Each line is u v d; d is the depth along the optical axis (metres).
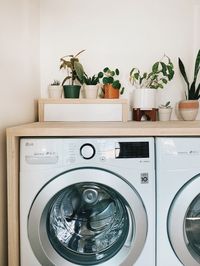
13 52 1.15
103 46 1.67
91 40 1.67
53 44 1.66
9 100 1.10
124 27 1.67
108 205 1.08
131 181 0.97
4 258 1.04
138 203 0.96
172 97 1.70
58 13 1.66
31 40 1.45
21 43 1.27
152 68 1.62
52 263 0.97
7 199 0.99
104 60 1.68
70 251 1.03
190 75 1.69
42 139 0.96
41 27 1.65
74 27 1.66
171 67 1.56
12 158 0.94
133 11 1.66
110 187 0.96
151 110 1.58
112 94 1.55
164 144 0.98
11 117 1.12
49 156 0.96
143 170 0.97
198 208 1.05
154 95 1.59
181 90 1.70
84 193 1.07
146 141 0.98
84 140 0.97
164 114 1.59
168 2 1.66
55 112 1.52
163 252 0.98
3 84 1.03
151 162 0.98
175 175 0.97
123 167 0.97
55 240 1.03
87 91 1.55
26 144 0.96
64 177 0.95
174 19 1.67
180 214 0.97
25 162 0.96
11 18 1.13
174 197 0.98
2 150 1.01
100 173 0.95
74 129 0.96
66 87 1.55
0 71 1.00
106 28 1.67
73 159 0.96
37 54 1.58
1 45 1.01
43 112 1.52
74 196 1.07
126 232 1.02
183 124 1.22
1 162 1.00
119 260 0.98
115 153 0.97
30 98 1.43
